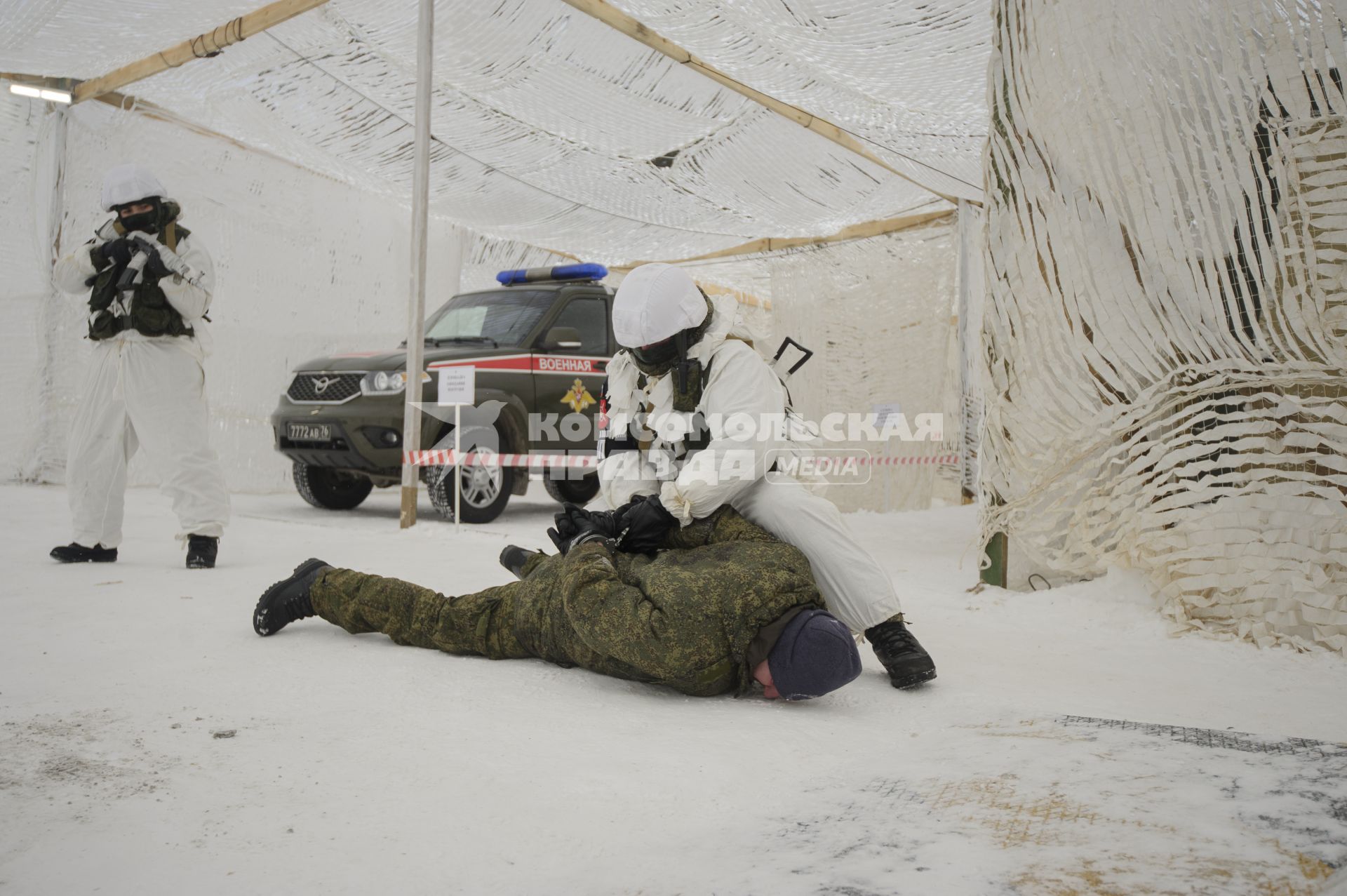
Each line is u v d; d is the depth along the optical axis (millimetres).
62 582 4750
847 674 2816
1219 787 1905
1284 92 3836
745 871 1685
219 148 9875
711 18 6367
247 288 10086
